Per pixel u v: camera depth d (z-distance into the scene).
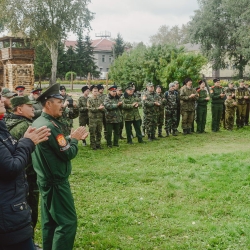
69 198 3.50
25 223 2.53
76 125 15.58
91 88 10.83
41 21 33.28
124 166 8.09
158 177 7.12
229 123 13.24
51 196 3.46
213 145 10.54
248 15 34.66
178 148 10.15
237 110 13.52
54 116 3.58
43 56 51.12
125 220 5.03
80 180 7.01
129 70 25.94
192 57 20.52
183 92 12.12
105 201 5.81
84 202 5.78
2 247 2.47
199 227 4.73
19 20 32.44
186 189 6.28
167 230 4.69
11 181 2.50
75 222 3.52
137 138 12.02
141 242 4.39
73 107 9.23
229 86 13.72
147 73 23.34
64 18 33.72
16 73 27.08
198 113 12.60
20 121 4.00
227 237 4.40
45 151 3.37
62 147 3.36
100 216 5.19
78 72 57.00
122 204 5.63
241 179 6.65
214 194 5.94
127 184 6.71
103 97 10.93
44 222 3.63
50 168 3.39
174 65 20.69
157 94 11.42
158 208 5.47
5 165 2.38
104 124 11.04
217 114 12.91
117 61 28.33
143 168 7.85
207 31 39.09
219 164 7.78
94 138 10.16
